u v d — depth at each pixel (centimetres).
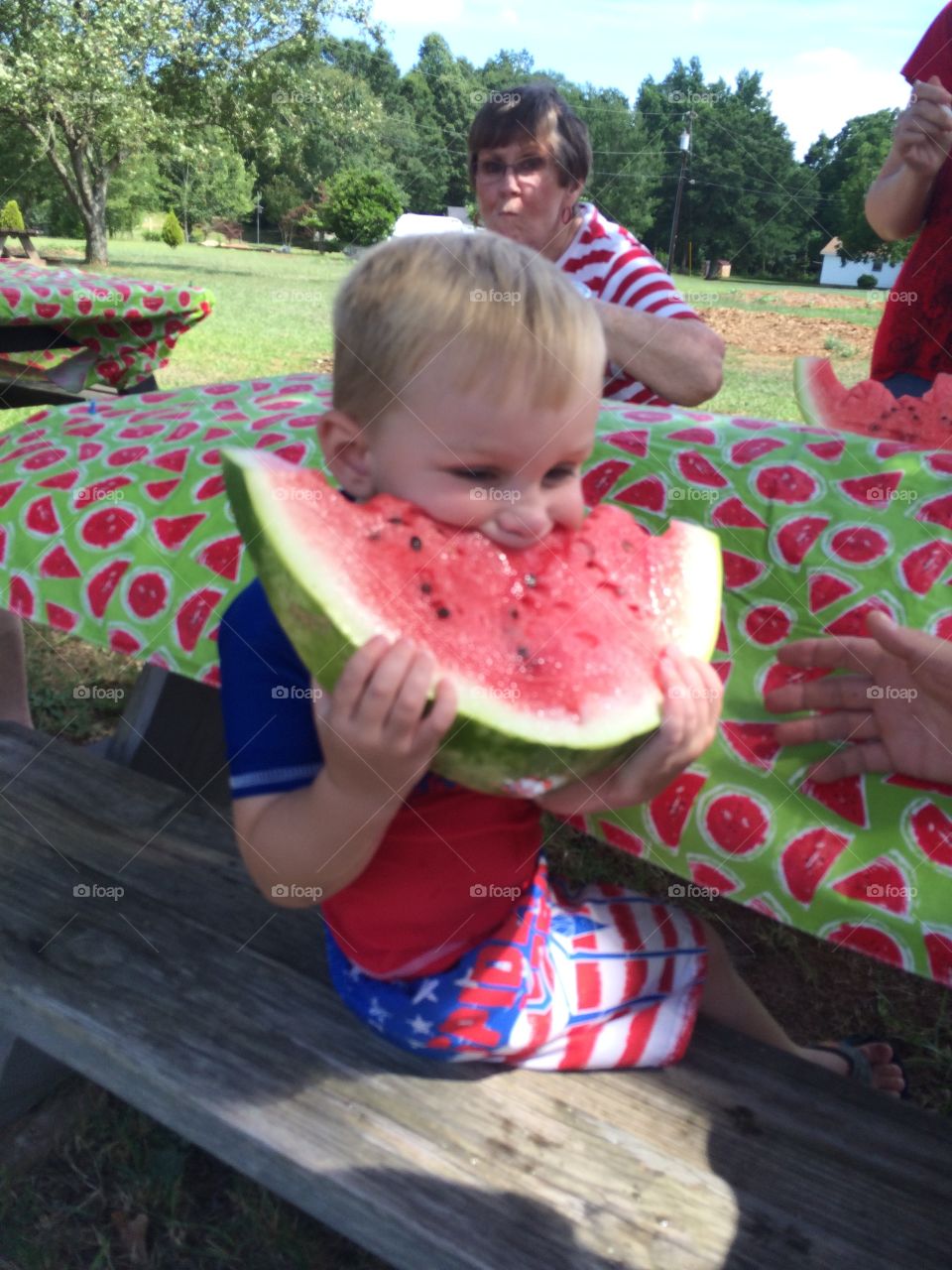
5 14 2456
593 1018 141
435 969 138
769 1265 116
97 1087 203
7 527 198
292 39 2891
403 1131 130
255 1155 130
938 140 266
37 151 2670
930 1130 134
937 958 127
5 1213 181
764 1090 140
